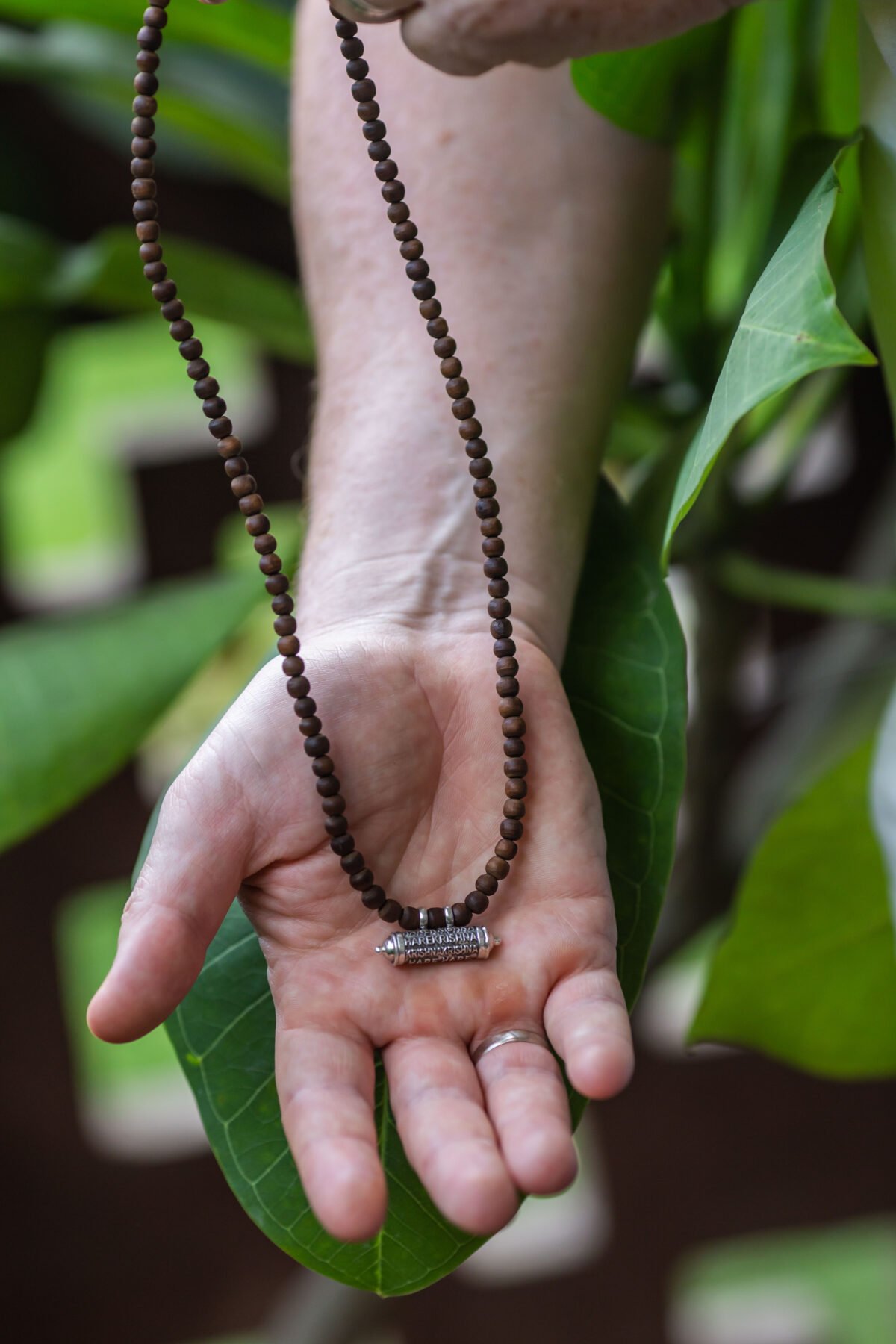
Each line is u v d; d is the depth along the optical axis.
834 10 0.81
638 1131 1.25
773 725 1.21
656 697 0.77
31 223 1.10
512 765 0.73
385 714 0.74
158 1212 1.25
